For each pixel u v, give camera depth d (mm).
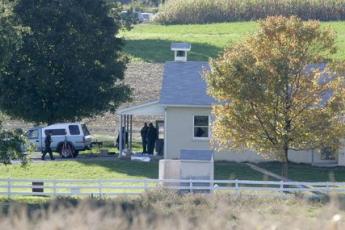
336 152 189375
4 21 146250
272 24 164750
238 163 197250
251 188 138250
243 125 164500
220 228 65062
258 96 162375
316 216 64500
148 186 147500
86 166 191250
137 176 179375
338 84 165125
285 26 164625
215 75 164875
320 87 164250
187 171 153625
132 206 113375
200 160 153250
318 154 196750
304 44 164625
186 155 154000
